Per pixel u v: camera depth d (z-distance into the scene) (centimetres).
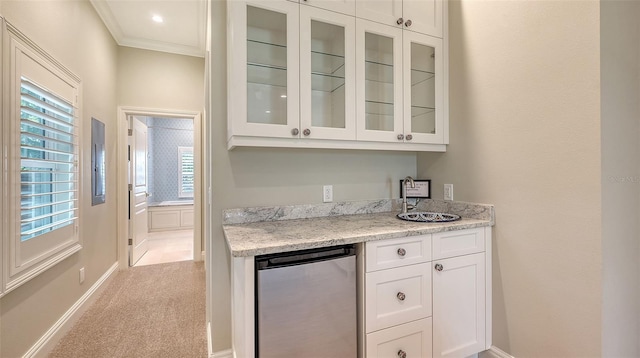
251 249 114
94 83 271
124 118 342
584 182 127
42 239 181
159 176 642
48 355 185
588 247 126
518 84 153
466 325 160
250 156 176
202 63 376
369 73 176
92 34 267
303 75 155
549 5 139
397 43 178
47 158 190
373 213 208
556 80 137
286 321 120
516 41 154
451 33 194
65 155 214
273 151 182
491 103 168
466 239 160
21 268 160
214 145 168
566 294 134
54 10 200
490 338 167
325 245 126
